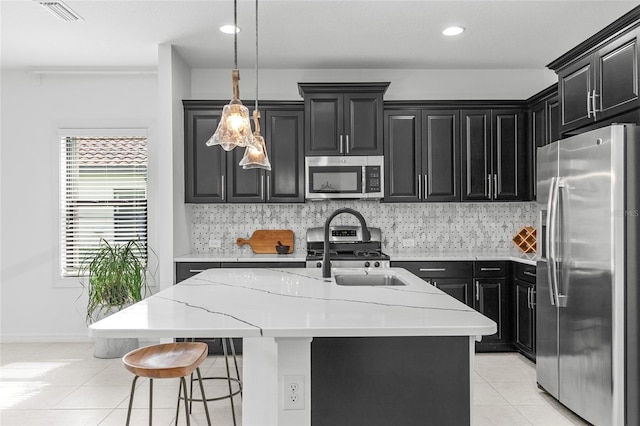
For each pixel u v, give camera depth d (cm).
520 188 477
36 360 436
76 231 506
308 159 465
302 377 175
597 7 351
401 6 348
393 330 163
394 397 180
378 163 465
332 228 498
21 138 503
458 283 450
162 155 430
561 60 352
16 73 502
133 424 299
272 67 495
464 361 182
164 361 206
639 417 262
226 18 368
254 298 218
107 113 505
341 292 235
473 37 411
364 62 480
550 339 332
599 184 272
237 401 334
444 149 475
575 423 298
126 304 443
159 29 389
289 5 345
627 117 292
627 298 260
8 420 306
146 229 507
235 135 226
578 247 293
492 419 305
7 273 503
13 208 503
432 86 508
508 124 477
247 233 504
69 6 344
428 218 510
